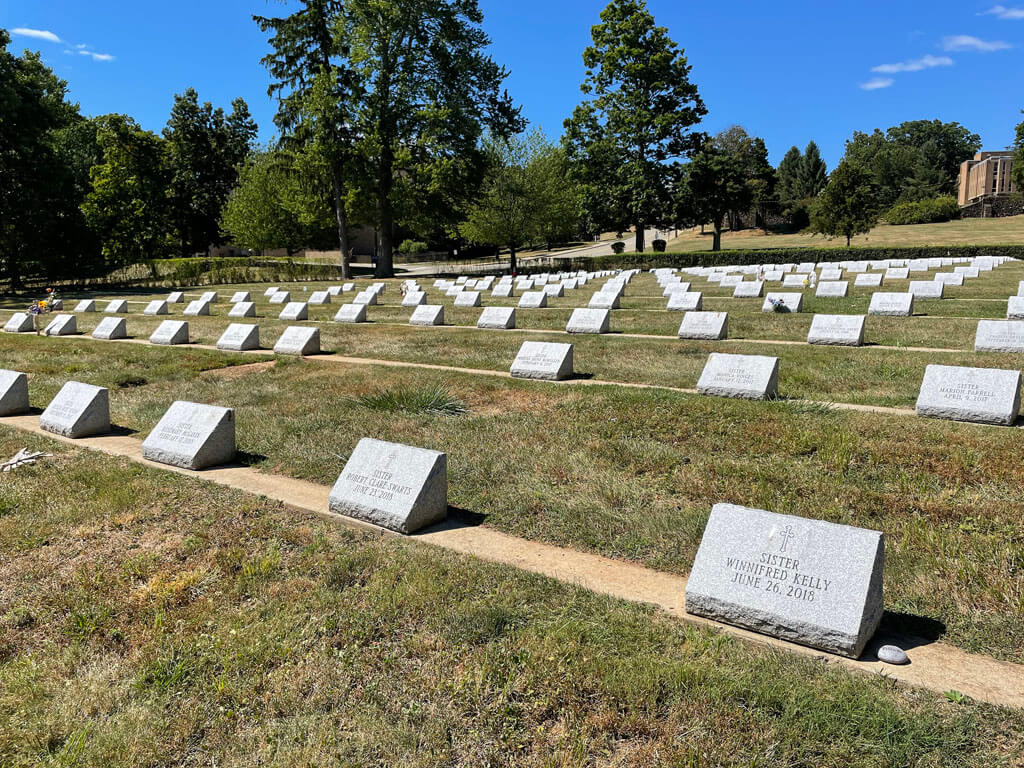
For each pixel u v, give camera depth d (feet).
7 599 17.76
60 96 192.24
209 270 173.27
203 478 26.13
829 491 22.26
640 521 20.97
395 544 20.08
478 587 17.39
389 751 12.03
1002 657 14.15
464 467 26.09
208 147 250.57
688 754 11.54
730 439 27.55
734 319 60.44
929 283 71.72
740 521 16.39
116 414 36.58
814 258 153.58
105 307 106.22
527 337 56.59
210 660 14.84
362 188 158.71
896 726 11.93
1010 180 332.19
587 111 190.08
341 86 155.02
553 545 20.21
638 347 48.42
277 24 150.20
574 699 13.12
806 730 11.99
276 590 17.66
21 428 34.35
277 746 12.29
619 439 28.71
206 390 41.01
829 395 33.60
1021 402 31.32
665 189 193.26
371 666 14.47
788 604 14.78
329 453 28.32
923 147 411.95
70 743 12.49
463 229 189.88
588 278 127.03
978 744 11.52
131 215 196.95
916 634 15.08
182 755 12.28
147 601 17.35
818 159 394.73
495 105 179.32
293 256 270.87
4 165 140.36
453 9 162.30
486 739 12.27
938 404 28.76
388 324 69.41
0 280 178.91
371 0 151.94
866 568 14.44
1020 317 53.93
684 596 16.52
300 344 52.54
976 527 19.52
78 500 24.04
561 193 189.67
